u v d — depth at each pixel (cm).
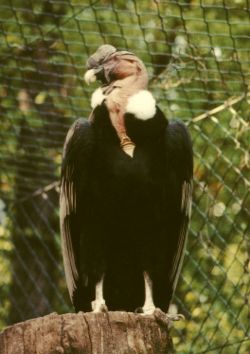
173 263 762
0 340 610
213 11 1017
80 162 736
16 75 1095
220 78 1001
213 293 980
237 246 979
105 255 750
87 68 782
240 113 1009
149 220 743
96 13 1027
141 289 771
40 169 1141
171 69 1007
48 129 1119
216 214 994
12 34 1058
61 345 603
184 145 741
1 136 1133
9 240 1177
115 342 612
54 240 1166
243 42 1000
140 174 726
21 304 1166
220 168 1013
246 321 956
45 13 1031
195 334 975
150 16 1035
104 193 735
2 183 1159
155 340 625
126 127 730
